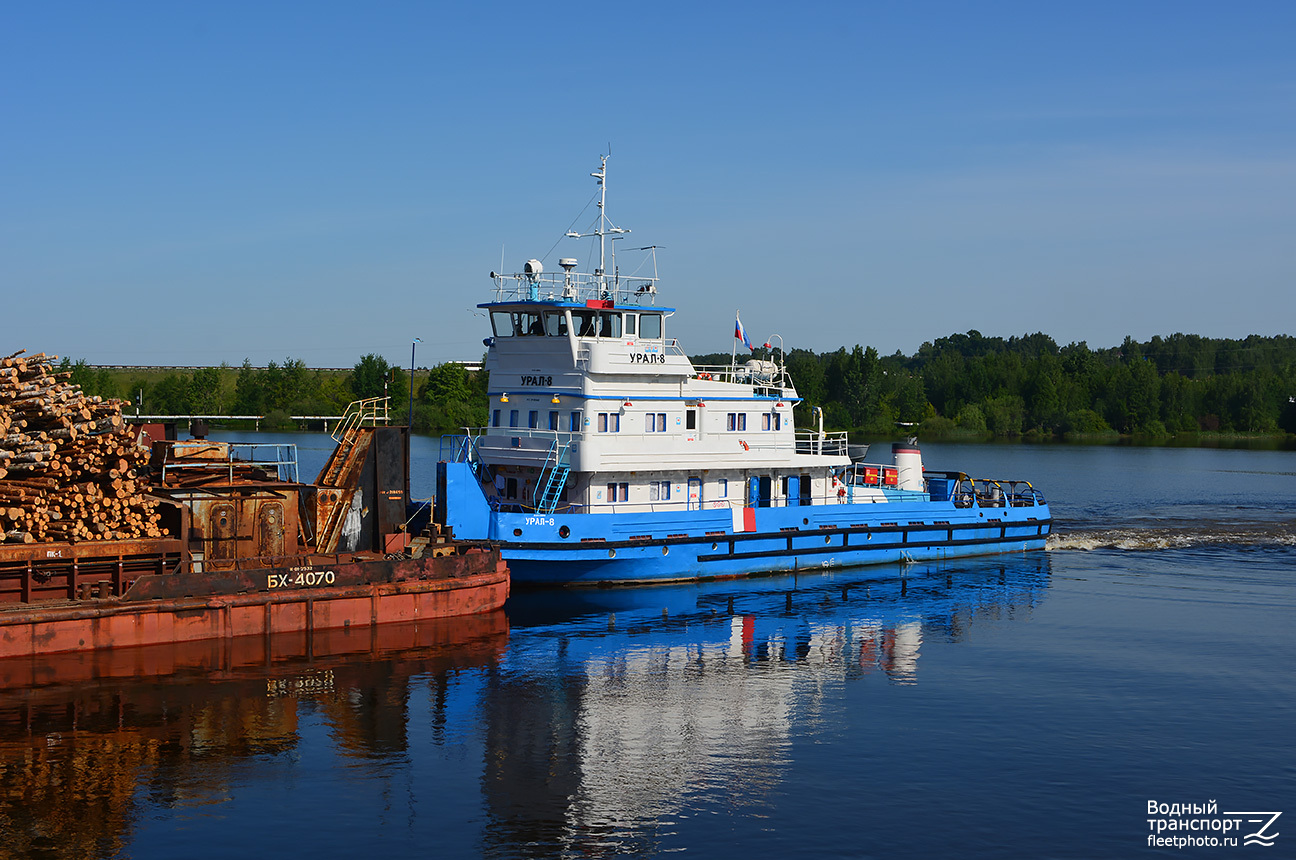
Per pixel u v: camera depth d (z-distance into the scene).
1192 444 147.00
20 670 27.78
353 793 21.84
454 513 37.88
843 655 33.34
